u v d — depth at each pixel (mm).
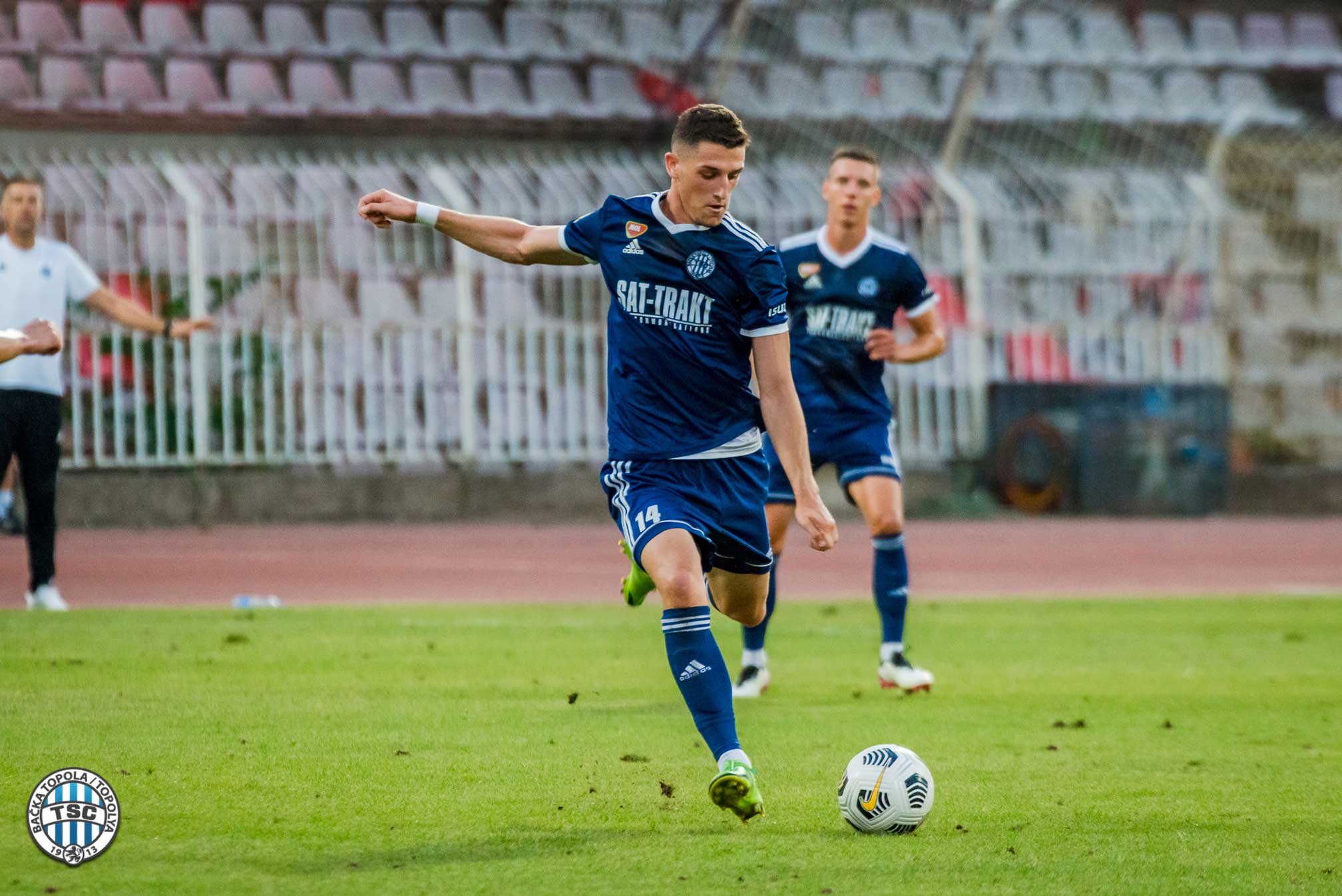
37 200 34375
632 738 20547
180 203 63406
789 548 61312
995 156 81625
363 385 66562
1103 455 76000
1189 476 77500
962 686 26812
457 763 18641
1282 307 82562
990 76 88125
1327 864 14430
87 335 61875
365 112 73188
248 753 18922
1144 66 91250
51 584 35750
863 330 27766
